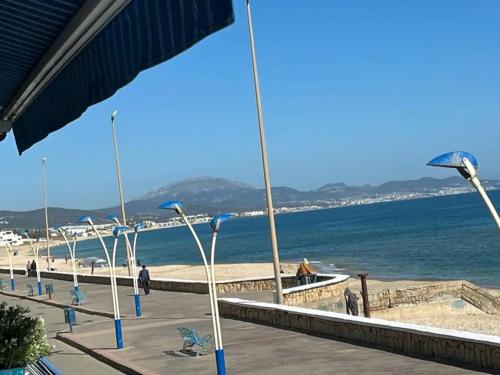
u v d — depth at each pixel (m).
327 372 10.10
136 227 21.23
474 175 3.89
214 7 2.08
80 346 15.09
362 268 54.12
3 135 5.42
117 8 2.78
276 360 11.38
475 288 22.67
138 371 11.55
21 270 57.41
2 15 3.13
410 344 10.89
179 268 59.06
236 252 96.94
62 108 3.80
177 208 8.88
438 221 115.12
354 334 12.38
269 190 18.44
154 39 2.48
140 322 18.94
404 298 21.59
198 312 20.23
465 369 9.36
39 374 5.90
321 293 19.86
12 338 5.63
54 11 3.02
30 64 3.92
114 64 2.92
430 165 3.94
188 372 11.19
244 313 16.92
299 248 89.62
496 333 18.05
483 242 67.00
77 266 83.81
